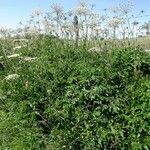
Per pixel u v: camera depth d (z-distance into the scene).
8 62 16.83
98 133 9.96
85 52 13.89
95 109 10.42
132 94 10.55
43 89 12.13
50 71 12.54
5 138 11.10
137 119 9.80
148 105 9.97
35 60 14.82
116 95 10.66
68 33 17.59
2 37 22.44
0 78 15.20
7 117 12.07
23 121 11.36
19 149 10.42
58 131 10.61
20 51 18.08
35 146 10.46
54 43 16.89
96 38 16.62
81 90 10.91
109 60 12.13
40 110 11.64
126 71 11.52
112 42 15.73
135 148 9.54
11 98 12.79
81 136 10.16
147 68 11.64
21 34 21.95
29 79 12.98
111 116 10.29
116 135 9.83
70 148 10.16
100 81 10.95
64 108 10.77
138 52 12.11
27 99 12.20
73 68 12.30
